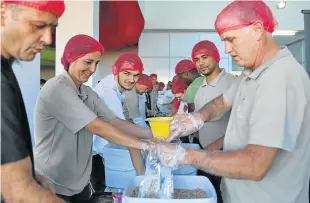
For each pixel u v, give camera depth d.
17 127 0.70
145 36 8.09
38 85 1.88
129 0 4.44
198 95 2.27
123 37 4.59
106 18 4.45
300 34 7.90
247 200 1.02
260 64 0.98
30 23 0.73
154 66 8.14
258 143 0.87
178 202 0.88
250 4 0.94
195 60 2.22
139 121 2.83
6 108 0.69
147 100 5.28
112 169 1.74
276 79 0.90
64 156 1.35
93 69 1.43
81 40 1.38
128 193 1.02
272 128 0.86
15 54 0.76
